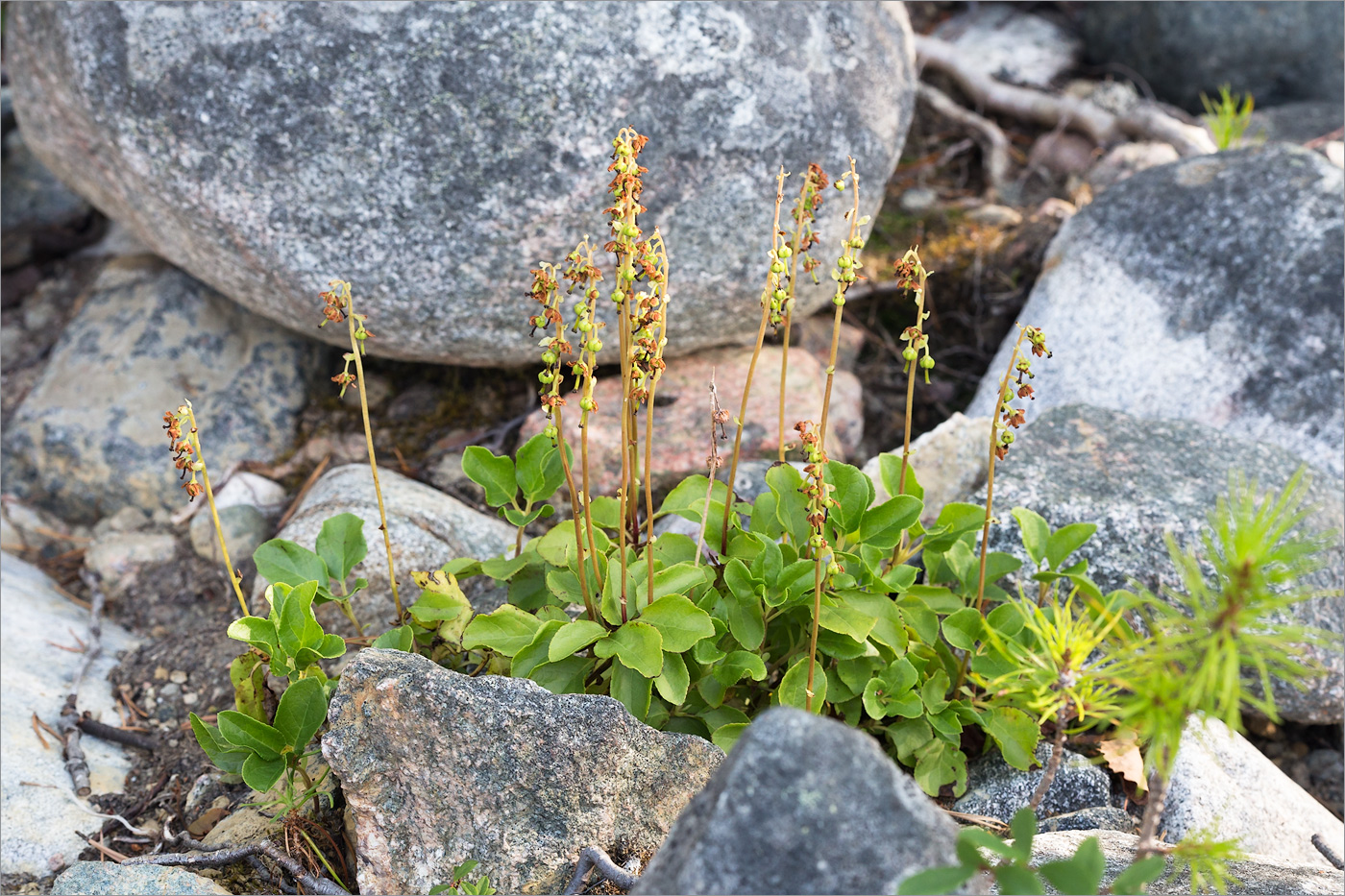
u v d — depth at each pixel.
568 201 0.88
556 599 0.79
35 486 0.99
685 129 0.88
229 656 0.88
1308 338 0.93
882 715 0.75
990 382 1.01
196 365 1.01
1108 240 1.00
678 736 0.72
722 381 0.97
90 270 1.12
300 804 0.75
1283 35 1.21
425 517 0.88
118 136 0.90
